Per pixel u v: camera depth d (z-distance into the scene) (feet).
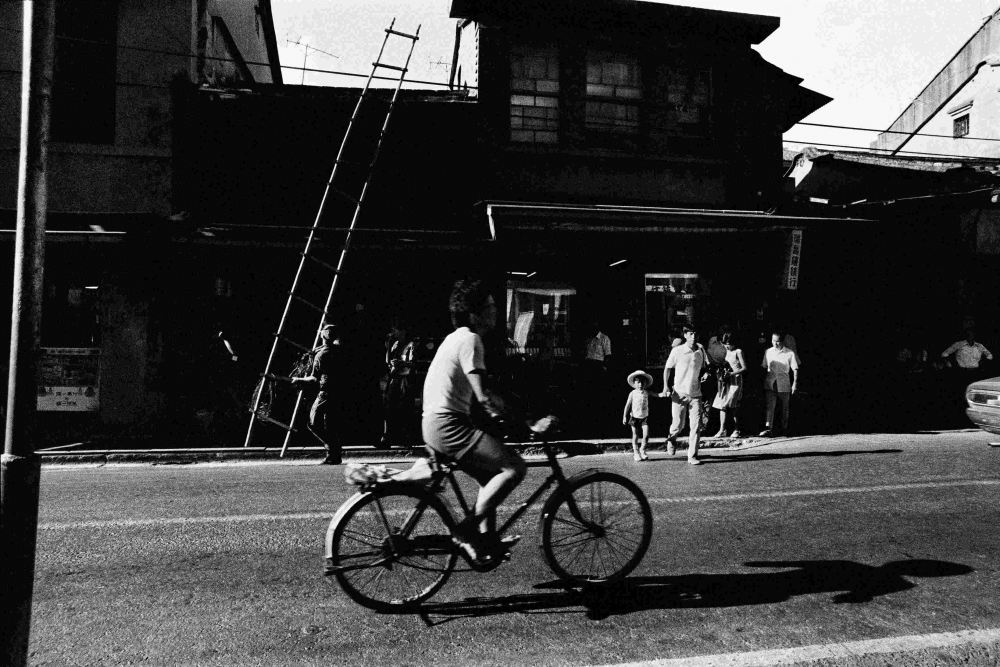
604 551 14.25
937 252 46.50
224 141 39.29
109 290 37.06
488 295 13.21
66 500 21.35
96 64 37.81
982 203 43.70
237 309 38.86
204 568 14.78
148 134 37.73
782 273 40.81
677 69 44.86
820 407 44.70
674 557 15.65
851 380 45.60
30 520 8.84
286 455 31.22
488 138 41.39
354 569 12.55
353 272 40.01
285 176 39.86
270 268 39.22
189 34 38.60
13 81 36.37
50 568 14.69
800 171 48.24
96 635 11.44
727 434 37.24
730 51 45.29
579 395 41.47
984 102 68.80
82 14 37.63
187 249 36.40
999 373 45.75
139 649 10.96
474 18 41.45
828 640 11.35
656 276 43.42
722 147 45.24
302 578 14.25
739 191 45.09
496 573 14.66
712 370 38.45
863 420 42.96
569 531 14.08
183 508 20.22
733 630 11.76
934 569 14.80
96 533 17.37
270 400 37.73
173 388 37.50
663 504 20.70
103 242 33.60
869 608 12.69
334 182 40.19
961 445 33.14
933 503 20.75
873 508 20.12
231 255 37.68
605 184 43.24
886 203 43.62
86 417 37.04
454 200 41.16
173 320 37.73
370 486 12.80
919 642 11.26
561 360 41.75
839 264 46.47
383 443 33.37
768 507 20.27
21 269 8.91
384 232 36.42
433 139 41.04
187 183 38.55
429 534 13.21
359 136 40.42
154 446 32.91
